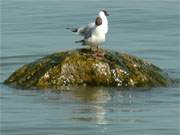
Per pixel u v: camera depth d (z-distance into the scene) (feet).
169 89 81.15
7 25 127.65
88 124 66.23
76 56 81.66
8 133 63.10
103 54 82.33
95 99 76.23
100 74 81.15
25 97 76.89
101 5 151.02
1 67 92.79
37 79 81.41
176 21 131.44
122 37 114.62
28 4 152.87
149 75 82.89
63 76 80.94
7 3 154.61
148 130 64.18
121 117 68.85
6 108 72.18
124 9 145.59
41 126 65.31
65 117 68.64
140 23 129.29
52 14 139.23
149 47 106.01
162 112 70.79
